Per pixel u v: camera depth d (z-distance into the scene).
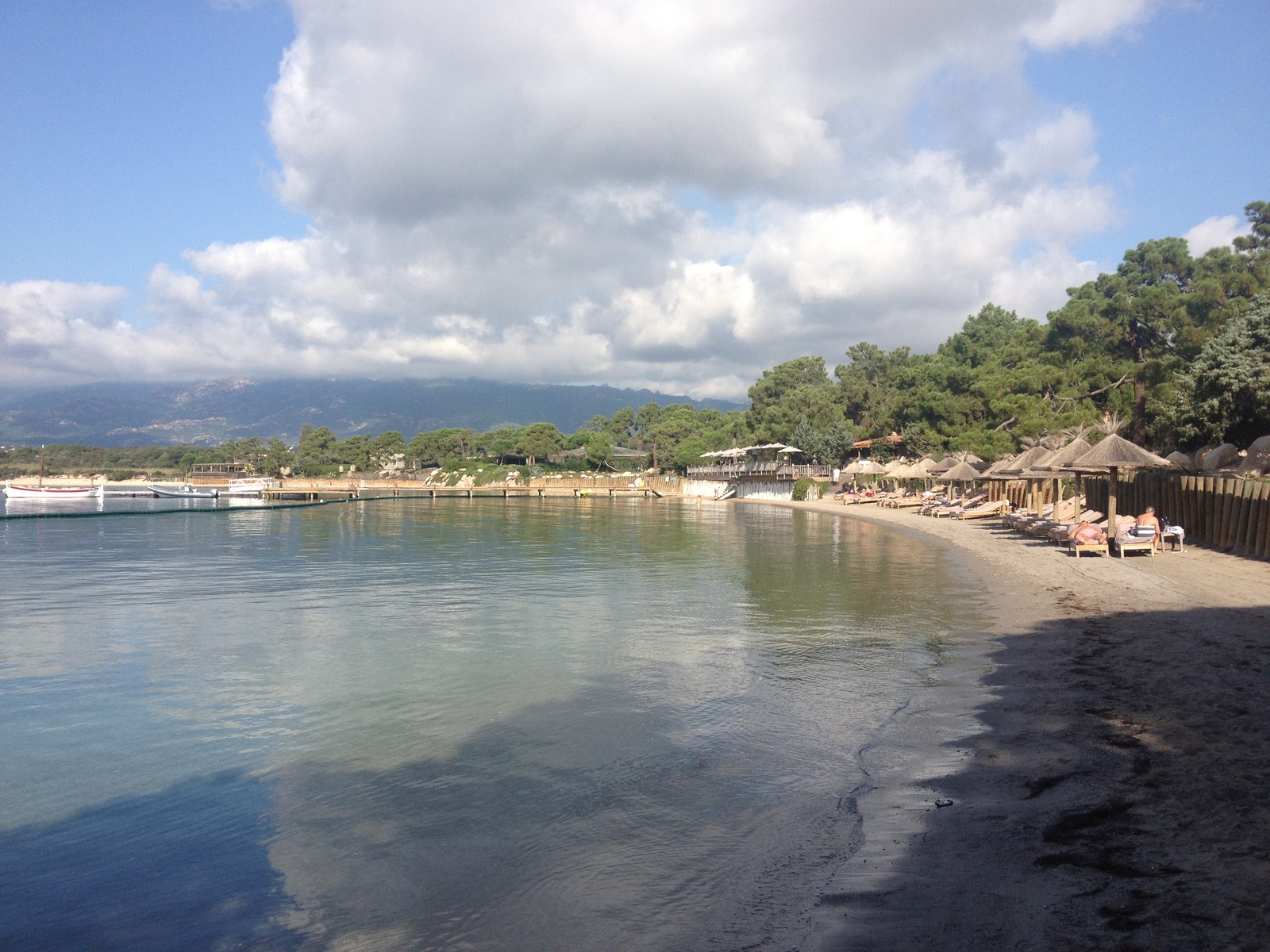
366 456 171.12
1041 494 42.81
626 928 5.43
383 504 89.62
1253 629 13.85
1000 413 57.41
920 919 5.25
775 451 96.75
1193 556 23.86
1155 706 9.54
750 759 8.63
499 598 20.22
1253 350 31.59
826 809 7.24
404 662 13.36
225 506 76.94
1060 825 6.46
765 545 35.62
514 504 91.31
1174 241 58.34
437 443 158.75
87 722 10.29
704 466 115.69
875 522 51.81
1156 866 5.63
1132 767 7.60
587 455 140.88
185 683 12.11
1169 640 13.24
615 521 56.88
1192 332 48.22
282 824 7.24
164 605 19.28
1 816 7.49
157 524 52.72
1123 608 16.48
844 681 11.79
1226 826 6.19
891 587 21.61
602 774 8.31
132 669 13.02
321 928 5.57
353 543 37.62
